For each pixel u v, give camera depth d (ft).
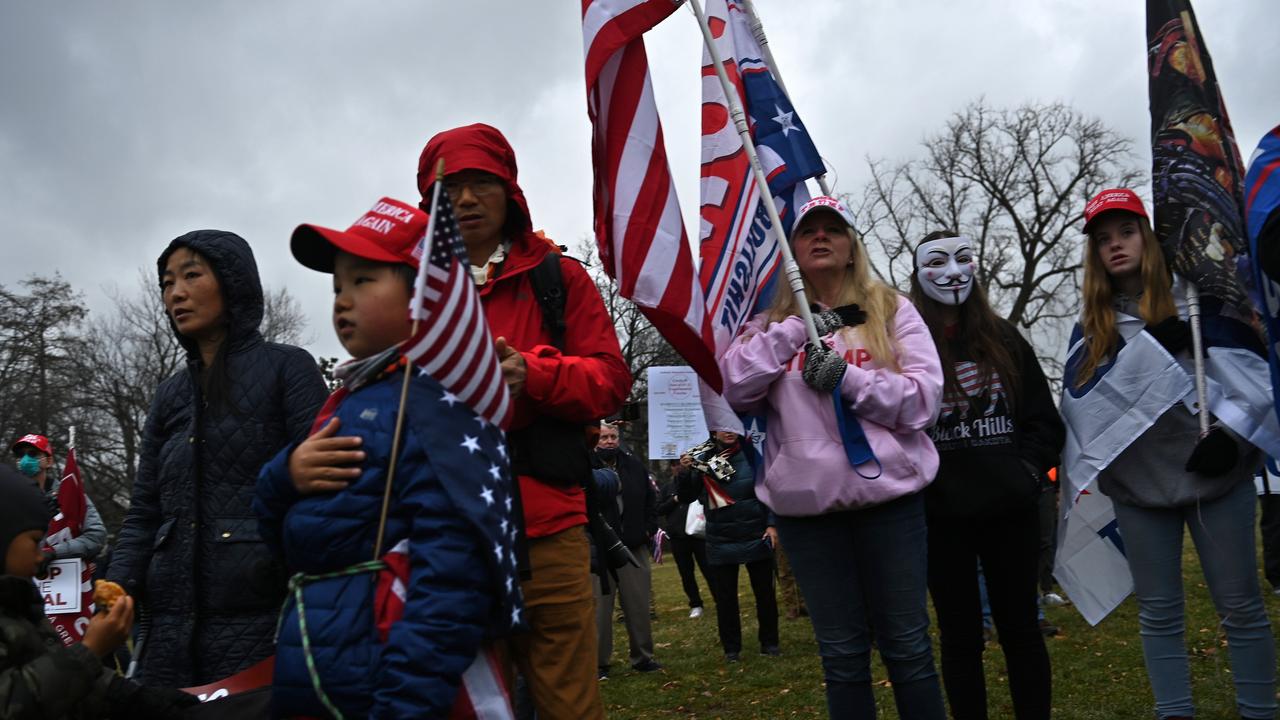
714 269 12.40
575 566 8.71
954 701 12.09
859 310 11.42
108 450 129.90
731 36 13.61
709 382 10.75
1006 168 117.08
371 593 6.48
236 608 9.53
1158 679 12.23
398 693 6.06
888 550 10.57
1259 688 11.76
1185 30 13.01
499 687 7.00
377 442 6.66
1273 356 8.79
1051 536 26.84
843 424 10.57
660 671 23.86
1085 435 12.69
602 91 10.79
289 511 6.86
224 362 10.10
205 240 10.21
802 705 18.40
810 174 13.29
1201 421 11.85
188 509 9.78
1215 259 12.10
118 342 130.52
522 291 9.30
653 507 25.50
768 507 11.05
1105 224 12.87
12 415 119.55
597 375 8.80
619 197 10.50
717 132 12.92
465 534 6.42
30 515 7.23
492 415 6.91
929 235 12.73
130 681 7.62
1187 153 12.62
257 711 7.73
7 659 6.86
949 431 11.94
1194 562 32.01
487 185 9.20
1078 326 13.35
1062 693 16.61
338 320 7.28
